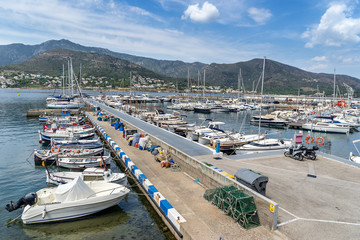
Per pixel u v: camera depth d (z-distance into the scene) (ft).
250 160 60.49
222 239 29.58
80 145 84.02
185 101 363.35
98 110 206.39
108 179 53.11
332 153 107.65
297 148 62.64
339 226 31.42
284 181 46.26
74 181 44.09
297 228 30.99
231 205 35.47
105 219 44.09
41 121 160.35
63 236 39.19
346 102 354.95
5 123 152.35
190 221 35.37
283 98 552.41
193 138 111.14
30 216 41.22
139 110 213.05
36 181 62.13
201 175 51.90
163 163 62.95
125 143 92.07
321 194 40.78
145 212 46.68
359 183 45.78
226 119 220.43
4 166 73.20
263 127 181.27
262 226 32.89
